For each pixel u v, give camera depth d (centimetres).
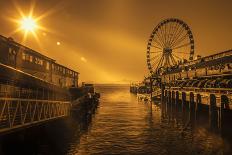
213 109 4269
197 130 4269
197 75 6756
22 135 2644
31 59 4384
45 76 5131
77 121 4772
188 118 5644
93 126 4672
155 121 5325
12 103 2556
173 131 4228
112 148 3145
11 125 2336
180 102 6994
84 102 5522
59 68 6244
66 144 3294
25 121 2630
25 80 2736
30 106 2686
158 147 3212
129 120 5472
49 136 3362
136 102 10419
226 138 3644
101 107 8350
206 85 5019
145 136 3834
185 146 3266
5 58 3475
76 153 2912
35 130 2964
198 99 5041
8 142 2494
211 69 5881
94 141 3475
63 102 3934
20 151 2673
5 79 2353
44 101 3075
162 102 8750
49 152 2886
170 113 6625
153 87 11131
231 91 3653
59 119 3594
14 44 3712
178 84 7206
